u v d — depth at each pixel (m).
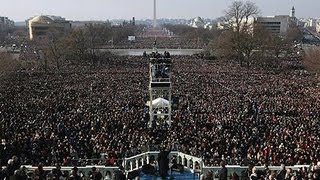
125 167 32.41
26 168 27.94
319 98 75.06
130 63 141.62
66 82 97.31
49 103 66.81
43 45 170.62
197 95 75.56
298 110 62.81
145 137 42.25
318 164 28.30
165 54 48.06
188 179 30.52
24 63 142.50
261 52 139.00
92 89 84.50
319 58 123.06
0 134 42.59
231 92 80.50
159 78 48.19
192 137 42.41
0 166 28.44
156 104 48.59
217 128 47.69
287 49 154.62
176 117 54.28
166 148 35.94
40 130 45.16
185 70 119.25
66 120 51.81
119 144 39.06
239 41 136.75
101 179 27.83
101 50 184.38
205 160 33.88
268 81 99.19
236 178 26.20
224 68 127.88
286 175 26.03
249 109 62.25
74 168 26.73
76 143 40.34
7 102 68.25
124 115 54.59
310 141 41.78
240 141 41.59
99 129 47.03
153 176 30.89
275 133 45.91
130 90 82.88
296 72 120.94
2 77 100.00
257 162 34.03
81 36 157.50
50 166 32.16
